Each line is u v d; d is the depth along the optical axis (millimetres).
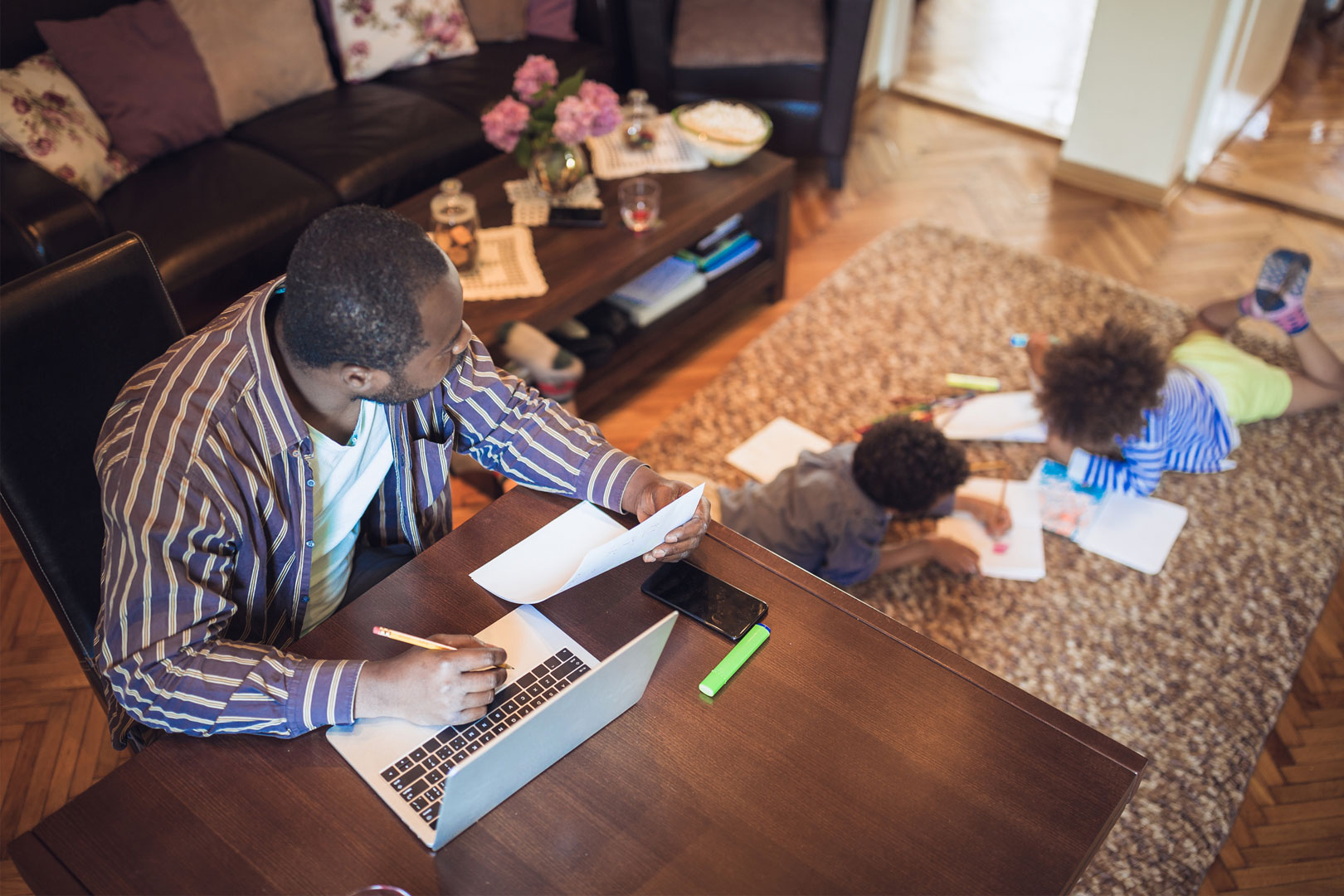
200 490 1043
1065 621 2045
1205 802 1731
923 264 3047
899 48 3904
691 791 969
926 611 2076
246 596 1157
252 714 989
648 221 2420
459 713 998
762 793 968
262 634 1198
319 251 986
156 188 2590
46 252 2223
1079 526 2229
